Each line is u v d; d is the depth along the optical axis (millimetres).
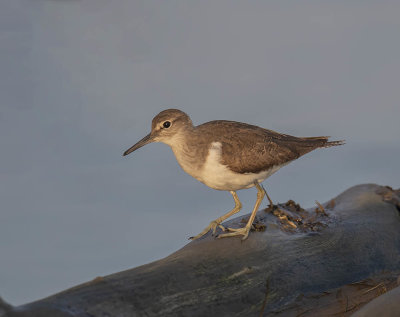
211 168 12539
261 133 12992
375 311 9500
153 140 13234
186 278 10508
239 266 11125
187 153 12836
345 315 10719
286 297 10992
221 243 11773
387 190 14336
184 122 12984
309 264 11703
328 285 11484
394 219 13453
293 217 12914
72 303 9305
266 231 12305
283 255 11680
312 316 10641
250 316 10461
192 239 12648
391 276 12078
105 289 9797
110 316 9266
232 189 13000
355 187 14766
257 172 12711
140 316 9492
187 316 9930
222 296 10469
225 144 12492
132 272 10461
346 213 13469
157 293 10008
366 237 12703
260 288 10906
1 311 8719
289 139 13367
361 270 12031
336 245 12305
